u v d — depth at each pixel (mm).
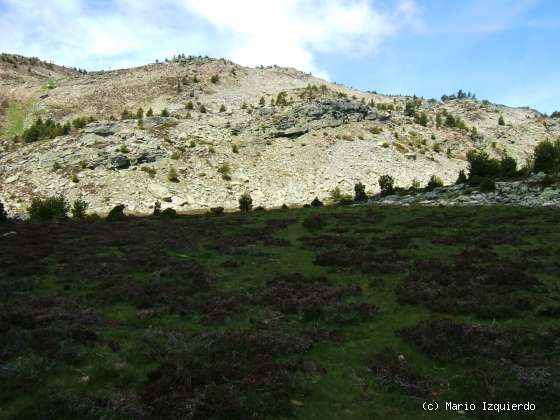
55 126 124375
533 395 10820
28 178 86938
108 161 91812
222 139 115062
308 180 100312
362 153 115750
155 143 103500
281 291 19828
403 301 18438
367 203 60250
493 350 13273
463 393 11164
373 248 29234
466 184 60875
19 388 11023
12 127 161000
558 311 16281
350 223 41281
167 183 89625
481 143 148250
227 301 18500
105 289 20516
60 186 83812
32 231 39812
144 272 24391
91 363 12688
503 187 53625
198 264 25766
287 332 15312
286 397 10961
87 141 102562
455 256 26109
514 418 10062
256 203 87500
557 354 13039
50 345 13320
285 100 157625
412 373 12148
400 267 23750
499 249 27625
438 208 46906
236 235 36656
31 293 19703
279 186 96438
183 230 40375
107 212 75438
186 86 193625
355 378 12102
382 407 10750
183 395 10766
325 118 130000
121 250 30750
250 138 117188
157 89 191875
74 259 27172
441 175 110750
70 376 11867
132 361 12930
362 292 20109
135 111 169375
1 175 88375
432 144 136625
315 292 19594
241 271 24531
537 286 19688
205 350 13508
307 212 52000
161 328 15547
